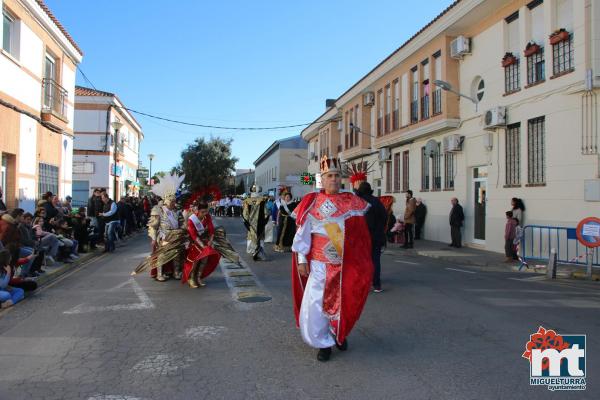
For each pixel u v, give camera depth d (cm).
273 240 1791
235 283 915
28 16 1525
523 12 1355
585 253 1124
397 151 2227
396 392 399
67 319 648
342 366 461
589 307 706
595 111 1125
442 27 1662
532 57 1329
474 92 1620
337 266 466
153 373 446
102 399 389
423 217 1881
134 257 1330
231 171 5084
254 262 1227
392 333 570
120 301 757
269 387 412
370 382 421
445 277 998
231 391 404
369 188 806
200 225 858
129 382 425
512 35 1434
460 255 1393
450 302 740
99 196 1487
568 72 1174
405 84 2072
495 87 1484
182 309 700
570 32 1195
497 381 421
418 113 1931
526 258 1253
